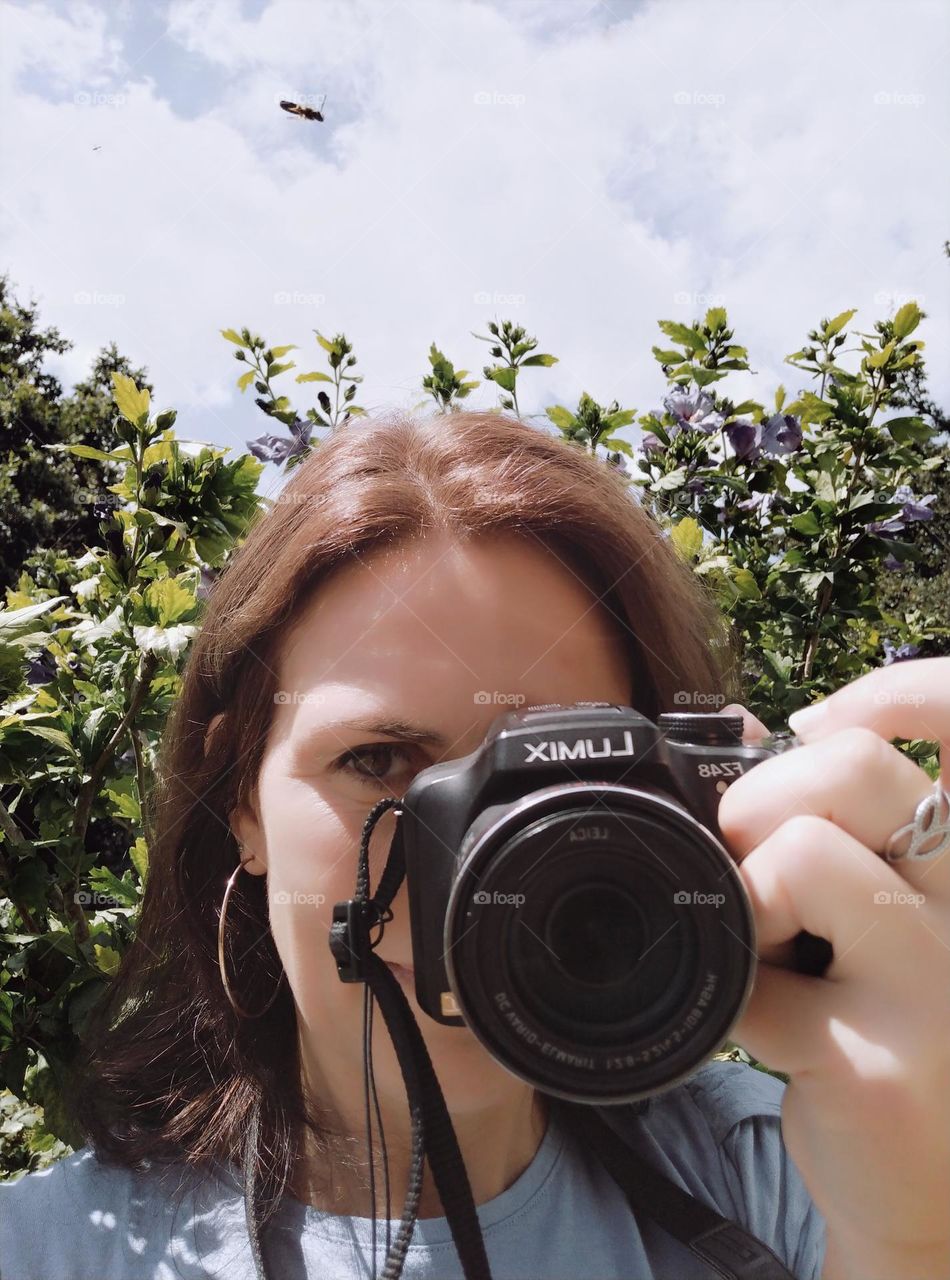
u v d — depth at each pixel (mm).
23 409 3746
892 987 244
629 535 324
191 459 542
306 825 288
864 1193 245
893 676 270
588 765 265
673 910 245
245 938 340
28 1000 477
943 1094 240
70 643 625
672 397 724
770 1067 256
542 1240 295
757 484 744
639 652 326
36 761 513
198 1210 307
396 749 287
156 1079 340
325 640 291
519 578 298
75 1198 317
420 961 269
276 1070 318
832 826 251
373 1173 278
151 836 473
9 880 482
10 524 3383
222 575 365
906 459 717
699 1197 314
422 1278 285
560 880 246
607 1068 245
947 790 263
